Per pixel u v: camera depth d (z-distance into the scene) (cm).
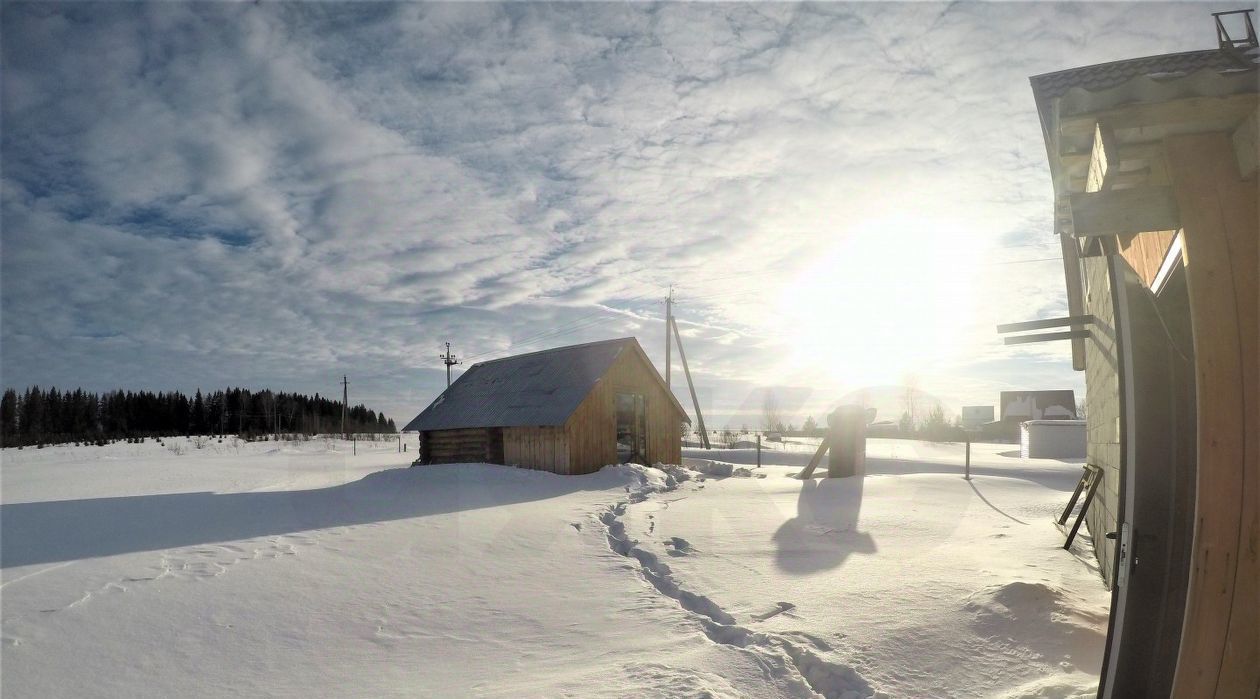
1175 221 325
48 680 448
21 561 785
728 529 970
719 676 438
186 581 691
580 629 547
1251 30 848
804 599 593
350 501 1370
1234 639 296
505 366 2409
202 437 5816
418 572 740
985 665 446
